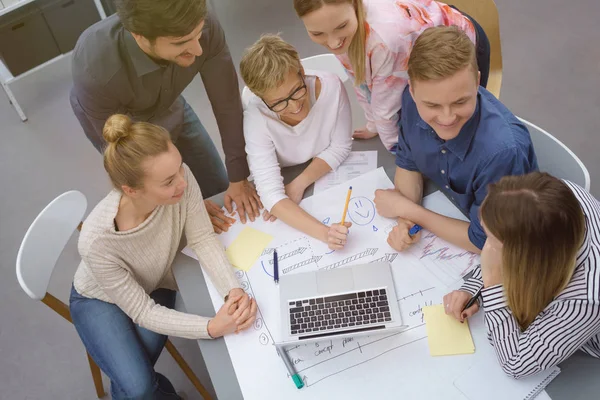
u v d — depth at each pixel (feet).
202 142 6.37
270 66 4.30
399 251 4.21
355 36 4.48
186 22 3.59
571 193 2.98
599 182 7.36
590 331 3.15
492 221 3.06
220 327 3.94
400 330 3.73
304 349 3.77
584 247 3.16
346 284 4.03
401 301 3.90
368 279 4.03
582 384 3.32
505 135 3.87
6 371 6.91
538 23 9.64
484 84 5.50
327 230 4.36
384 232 4.37
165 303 5.40
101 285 4.47
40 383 6.75
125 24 3.70
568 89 8.50
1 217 8.70
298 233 4.53
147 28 3.61
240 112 5.33
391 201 4.44
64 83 10.64
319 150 5.16
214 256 4.39
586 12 9.61
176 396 5.32
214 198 5.16
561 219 2.88
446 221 4.19
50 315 7.39
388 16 4.48
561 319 3.15
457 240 4.11
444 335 3.66
